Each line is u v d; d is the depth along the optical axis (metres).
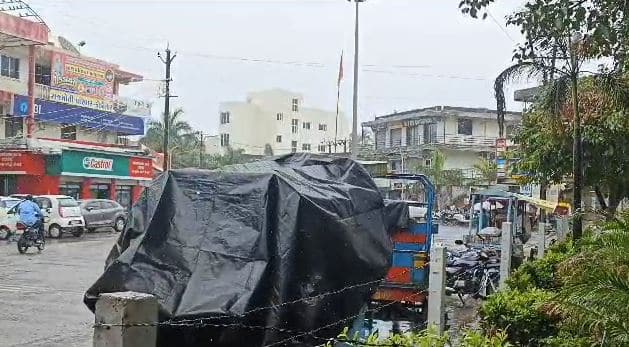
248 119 74.25
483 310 7.28
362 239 6.62
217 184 6.15
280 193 6.02
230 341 5.36
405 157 54.31
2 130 32.19
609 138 13.87
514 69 11.84
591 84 13.41
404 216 9.67
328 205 6.22
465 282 13.95
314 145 77.31
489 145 53.19
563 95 11.99
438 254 6.48
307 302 5.75
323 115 78.44
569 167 14.97
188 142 55.66
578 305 4.91
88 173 33.19
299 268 5.83
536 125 15.90
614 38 7.07
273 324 5.44
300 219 5.91
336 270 6.23
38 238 20.69
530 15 6.89
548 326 6.66
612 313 4.77
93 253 20.72
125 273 5.58
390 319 10.26
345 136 79.31
